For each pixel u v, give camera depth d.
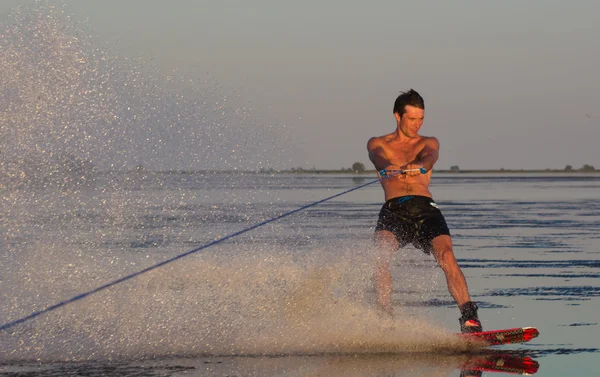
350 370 16.84
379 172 22.70
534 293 27.38
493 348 19.34
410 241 22.45
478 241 45.81
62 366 17.09
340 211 67.06
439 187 140.25
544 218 63.34
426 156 22.66
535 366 17.23
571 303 25.34
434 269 32.16
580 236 48.75
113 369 16.86
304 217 57.97
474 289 28.31
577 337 20.44
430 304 25.11
